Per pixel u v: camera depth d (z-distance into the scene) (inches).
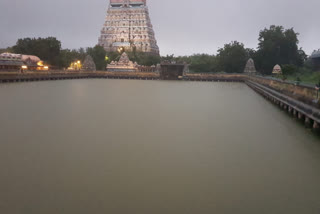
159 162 817.5
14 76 3636.8
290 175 747.4
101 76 5615.2
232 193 646.5
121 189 653.3
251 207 591.8
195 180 706.2
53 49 5856.3
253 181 708.7
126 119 1392.7
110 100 2111.2
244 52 5812.0
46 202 594.6
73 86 3348.9
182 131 1180.5
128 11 7746.1
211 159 851.4
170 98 2346.2
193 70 6112.2
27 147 924.0
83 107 1729.8
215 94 2795.3
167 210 574.2
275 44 5413.4
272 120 1448.1
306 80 2544.3
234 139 1072.2
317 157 886.4
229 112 1678.2
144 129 1197.7
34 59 5049.2
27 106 1707.7
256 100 2346.2
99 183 679.7
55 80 4439.0
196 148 953.5
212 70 6058.1
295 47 5477.4
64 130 1149.1
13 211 562.3
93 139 1028.5
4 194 622.2
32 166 769.6
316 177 737.0
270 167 799.1
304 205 602.5
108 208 576.4
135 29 7701.8
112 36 7780.5
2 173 722.2
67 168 760.3
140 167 776.9
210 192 648.4
